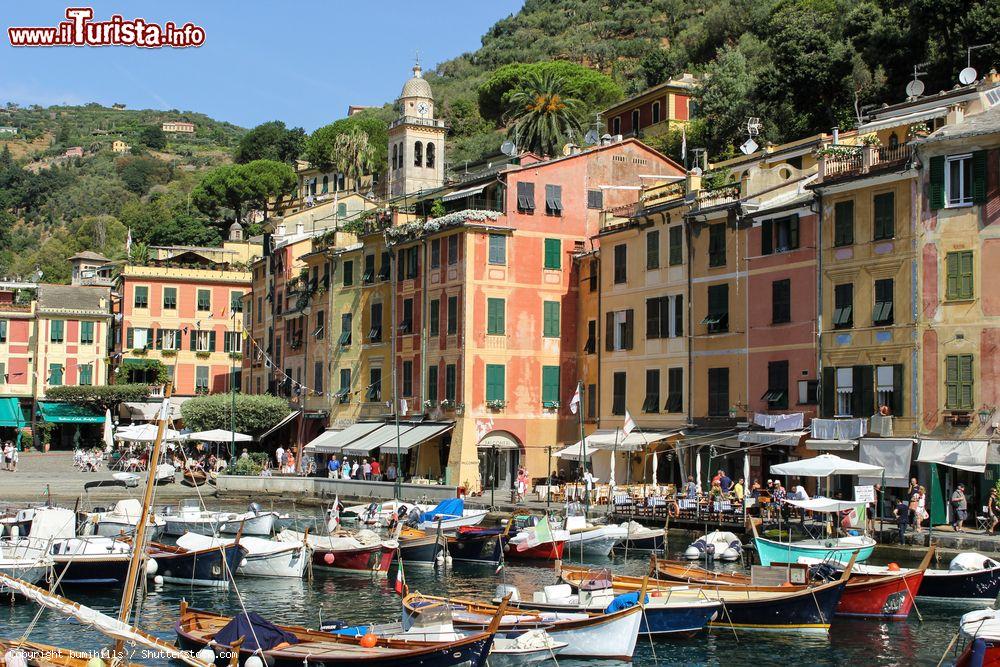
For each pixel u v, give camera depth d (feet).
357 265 264.72
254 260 349.20
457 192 236.22
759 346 177.37
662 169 240.73
